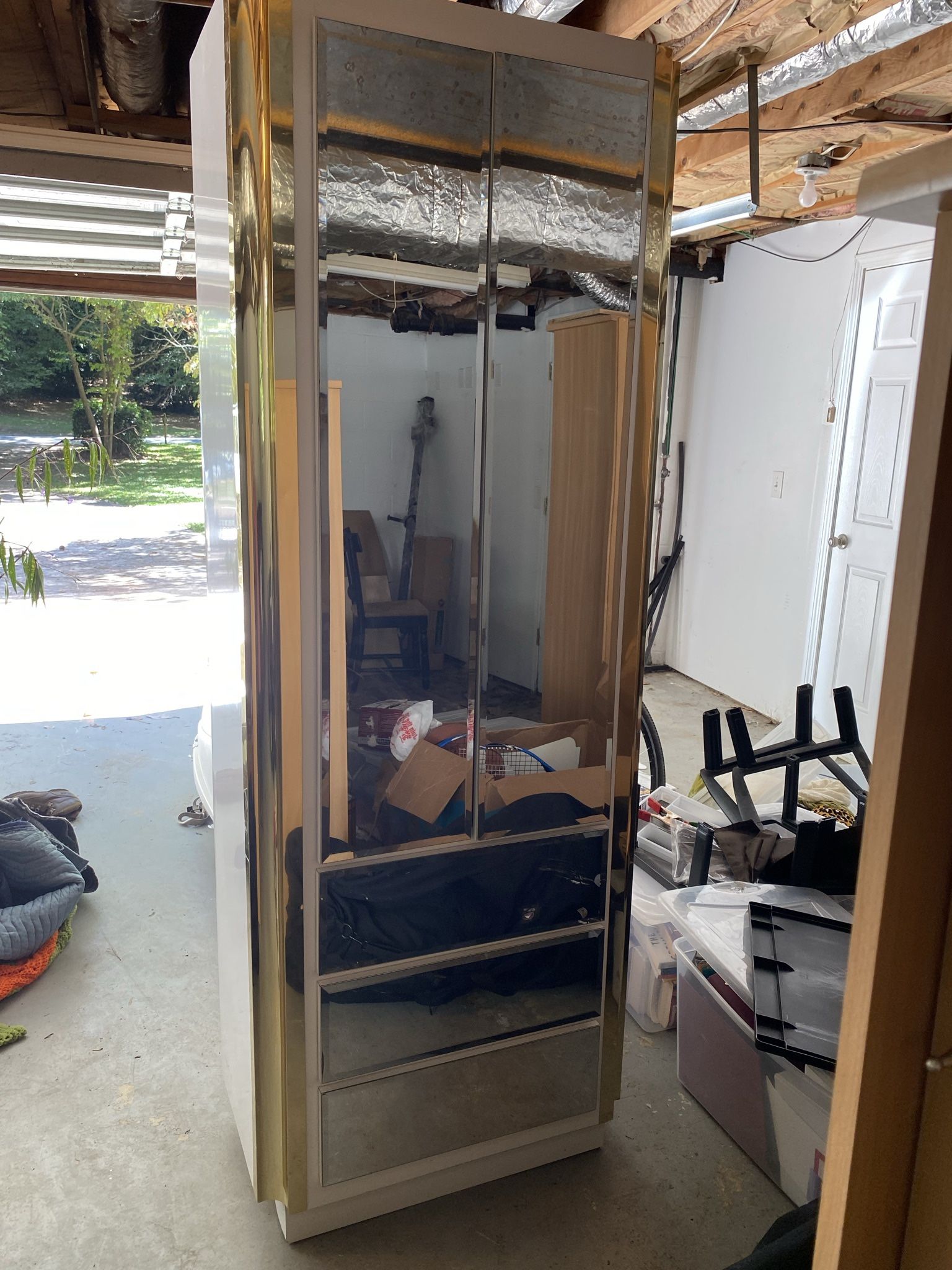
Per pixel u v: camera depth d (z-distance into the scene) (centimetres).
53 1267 157
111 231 362
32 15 249
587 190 143
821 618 437
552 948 168
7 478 976
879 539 402
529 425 145
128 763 386
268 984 148
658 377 154
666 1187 178
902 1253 71
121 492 1028
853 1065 65
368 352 133
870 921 62
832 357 425
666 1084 207
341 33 123
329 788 142
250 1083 157
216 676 164
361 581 138
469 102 133
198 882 289
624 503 156
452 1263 160
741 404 494
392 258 132
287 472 131
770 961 164
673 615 565
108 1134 188
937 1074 67
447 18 129
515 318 142
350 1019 153
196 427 1043
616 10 235
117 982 238
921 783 60
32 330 955
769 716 477
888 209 54
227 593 147
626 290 149
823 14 228
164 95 292
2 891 249
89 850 307
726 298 505
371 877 149
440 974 159
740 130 290
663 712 479
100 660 557
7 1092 199
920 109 295
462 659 149
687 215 340
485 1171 176
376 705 144
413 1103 163
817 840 198
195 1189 175
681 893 197
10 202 327
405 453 138
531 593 152
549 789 160
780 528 466
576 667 158
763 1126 180
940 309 54
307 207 125
